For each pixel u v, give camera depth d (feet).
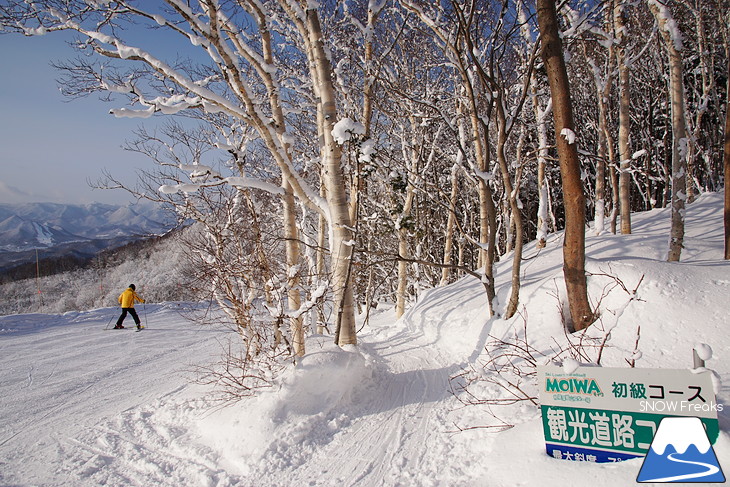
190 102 17.97
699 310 14.43
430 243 52.19
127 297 39.17
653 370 8.64
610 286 16.55
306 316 24.25
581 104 49.37
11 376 23.85
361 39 30.37
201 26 14.70
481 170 21.01
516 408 13.08
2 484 12.51
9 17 16.37
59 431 16.17
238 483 11.80
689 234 26.76
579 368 9.37
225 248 19.85
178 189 18.45
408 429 13.96
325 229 34.42
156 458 13.60
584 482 8.44
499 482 9.55
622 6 25.73
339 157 19.16
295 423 14.07
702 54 42.06
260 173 39.63
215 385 18.65
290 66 32.71
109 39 15.99
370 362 18.66
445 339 22.95
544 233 31.09
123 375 24.12
